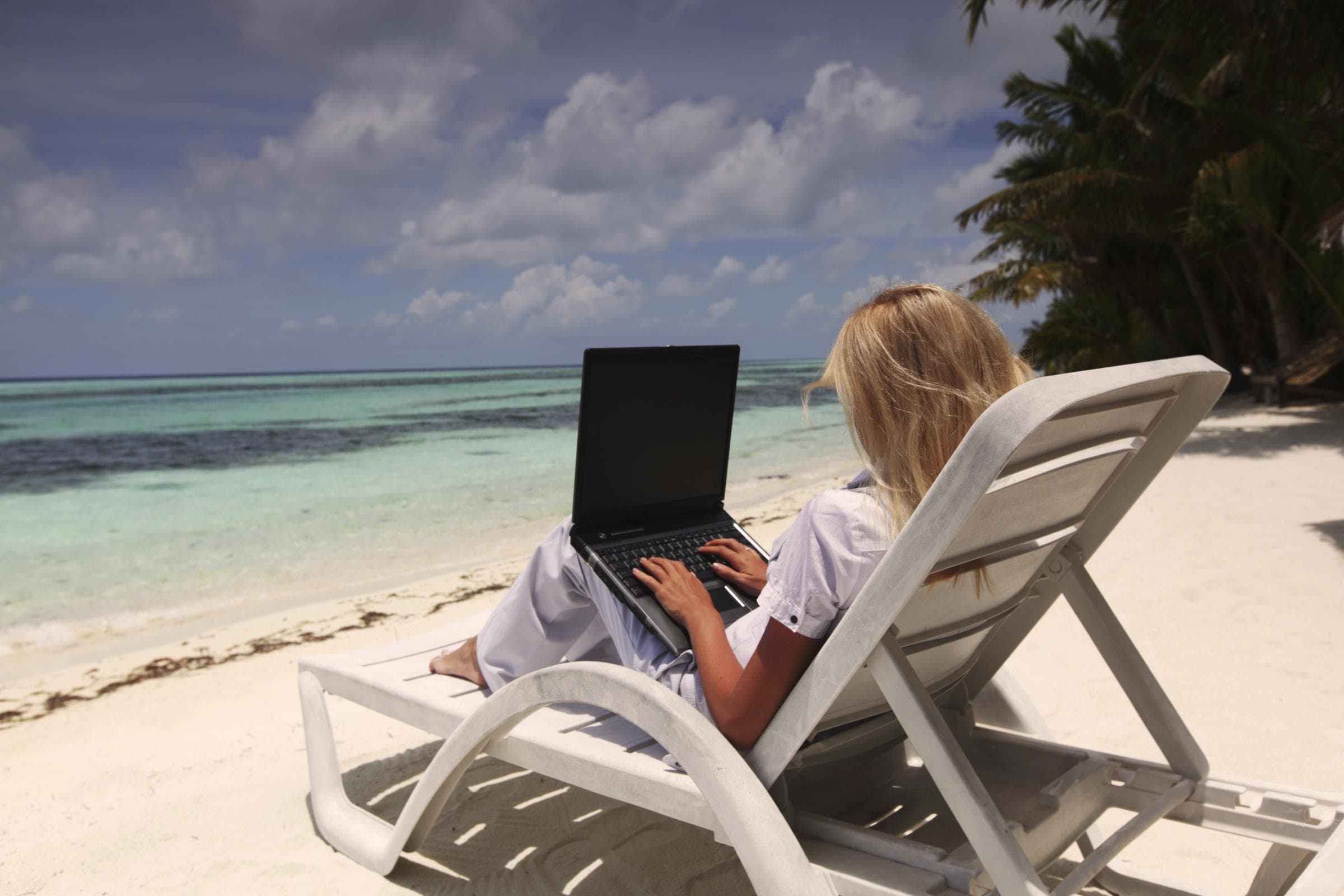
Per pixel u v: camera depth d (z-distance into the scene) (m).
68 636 5.29
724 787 1.47
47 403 48.28
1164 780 1.70
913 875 1.42
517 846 2.31
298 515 9.80
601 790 1.73
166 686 4.06
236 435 24.58
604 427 2.02
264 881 2.19
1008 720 2.19
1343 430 11.24
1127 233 17.97
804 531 1.46
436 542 8.03
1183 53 14.40
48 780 2.97
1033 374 1.56
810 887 1.40
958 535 1.36
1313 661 3.37
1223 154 13.59
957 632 1.62
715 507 2.35
